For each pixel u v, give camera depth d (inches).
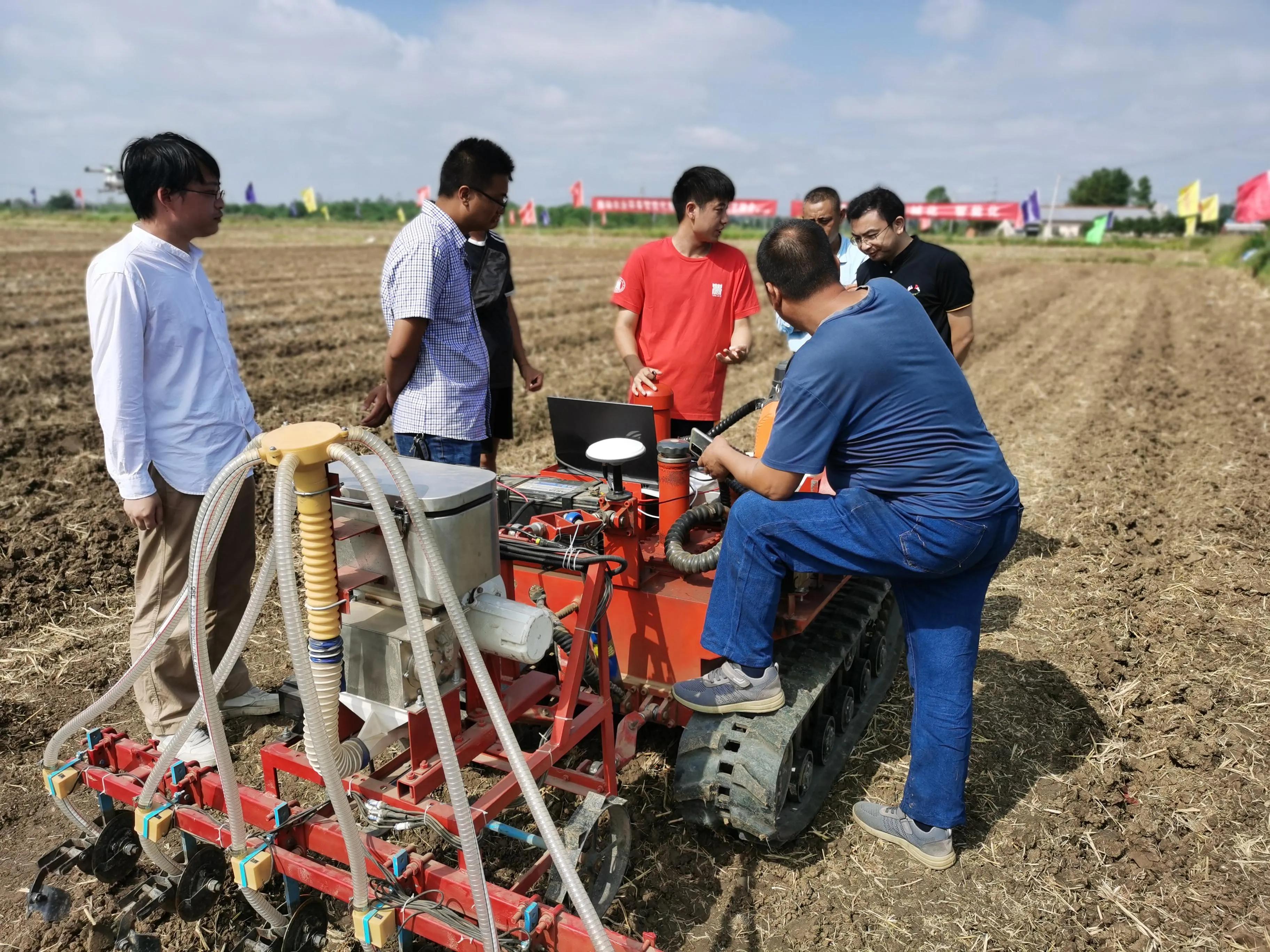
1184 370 482.6
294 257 1109.1
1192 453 324.2
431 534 81.0
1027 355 534.6
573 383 411.5
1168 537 239.8
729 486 146.3
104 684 161.8
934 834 119.5
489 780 134.9
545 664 130.8
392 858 85.2
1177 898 115.1
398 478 80.4
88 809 130.5
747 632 112.0
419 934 84.1
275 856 88.9
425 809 90.9
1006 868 120.4
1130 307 786.2
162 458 124.2
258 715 149.0
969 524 103.3
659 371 168.9
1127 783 139.7
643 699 129.0
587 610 102.8
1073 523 248.5
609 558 102.4
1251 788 136.3
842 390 101.3
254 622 87.0
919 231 2278.5
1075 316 727.1
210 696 84.1
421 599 92.4
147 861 111.8
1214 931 109.7
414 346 139.1
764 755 110.4
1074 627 187.2
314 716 76.5
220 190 125.5
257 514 238.1
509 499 137.9
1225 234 1941.4
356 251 1242.6
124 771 102.5
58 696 156.9
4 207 3142.2
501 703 99.7
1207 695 159.6
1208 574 213.0
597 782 111.8
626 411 134.3
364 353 474.3
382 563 93.1
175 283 122.6
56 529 224.4
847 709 148.0
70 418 330.3
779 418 105.7
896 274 174.6
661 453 125.1
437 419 144.9
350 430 80.8
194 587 82.4
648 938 78.1
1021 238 2101.4
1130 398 413.1
